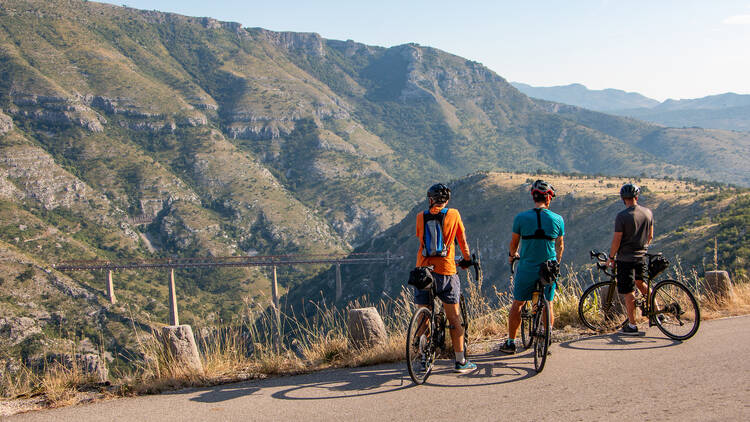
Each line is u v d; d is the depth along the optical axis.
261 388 4.94
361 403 4.32
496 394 4.42
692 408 3.92
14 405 4.59
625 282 6.42
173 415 4.20
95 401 4.70
